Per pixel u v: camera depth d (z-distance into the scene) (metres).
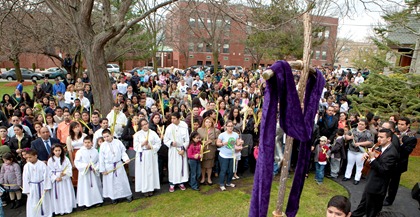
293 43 21.12
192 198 6.20
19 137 6.36
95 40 8.14
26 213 5.47
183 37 26.88
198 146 6.51
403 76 9.69
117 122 7.56
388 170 4.41
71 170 5.67
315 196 6.39
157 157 6.40
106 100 8.66
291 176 7.30
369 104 9.34
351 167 7.14
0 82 26.66
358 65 34.25
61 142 6.87
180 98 11.55
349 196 6.39
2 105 9.89
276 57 23.78
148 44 19.44
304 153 2.20
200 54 41.28
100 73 8.48
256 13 8.13
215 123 7.34
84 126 7.23
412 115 8.66
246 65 43.16
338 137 7.22
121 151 6.04
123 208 5.79
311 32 2.12
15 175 5.72
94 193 5.82
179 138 6.47
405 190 6.63
